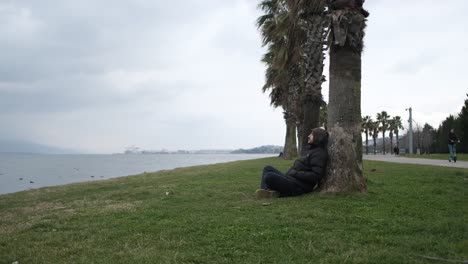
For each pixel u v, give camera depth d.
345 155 7.67
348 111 7.72
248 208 6.68
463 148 52.78
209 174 15.55
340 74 7.75
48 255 4.38
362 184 7.71
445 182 10.27
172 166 50.81
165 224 5.63
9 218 7.14
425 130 91.88
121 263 4.00
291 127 34.34
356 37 7.66
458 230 4.96
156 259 4.09
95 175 30.84
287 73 28.31
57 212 7.38
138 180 14.74
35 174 32.78
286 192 7.79
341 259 3.99
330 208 6.36
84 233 5.31
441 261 3.89
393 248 4.34
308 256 4.14
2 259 4.27
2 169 43.62
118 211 6.90
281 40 18.00
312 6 12.87
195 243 4.66
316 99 14.44
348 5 7.71
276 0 18.00
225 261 4.03
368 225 5.34
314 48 14.25
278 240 4.71
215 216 6.09
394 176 12.14
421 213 6.01
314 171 7.75
